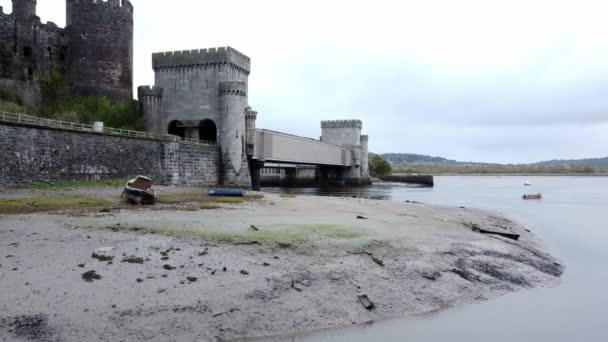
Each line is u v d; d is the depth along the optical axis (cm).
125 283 1336
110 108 6294
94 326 1110
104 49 6475
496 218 3712
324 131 12238
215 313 1221
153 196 3027
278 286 1405
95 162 4103
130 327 1123
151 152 4862
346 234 2048
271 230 2031
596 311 1461
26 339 1041
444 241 2147
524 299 1565
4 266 1414
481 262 1894
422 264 1738
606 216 4553
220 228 2034
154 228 1970
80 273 1387
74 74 6362
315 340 1158
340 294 1411
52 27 6412
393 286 1518
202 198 3619
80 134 3947
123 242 1711
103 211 2506
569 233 3284
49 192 3291
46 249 1599
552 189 11306
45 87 6259
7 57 5897
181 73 6462
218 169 6122
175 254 1598
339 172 12094
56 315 1141
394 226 2455
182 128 6675
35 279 1326
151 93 6406
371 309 1351
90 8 6384
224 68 6319
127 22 6750
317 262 1639
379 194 7381
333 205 3619
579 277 1911
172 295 1287
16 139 3359
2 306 1161
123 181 4288
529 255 2169
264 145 6850
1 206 2481
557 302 1545
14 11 6353
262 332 1176
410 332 1234
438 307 1426
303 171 13962
